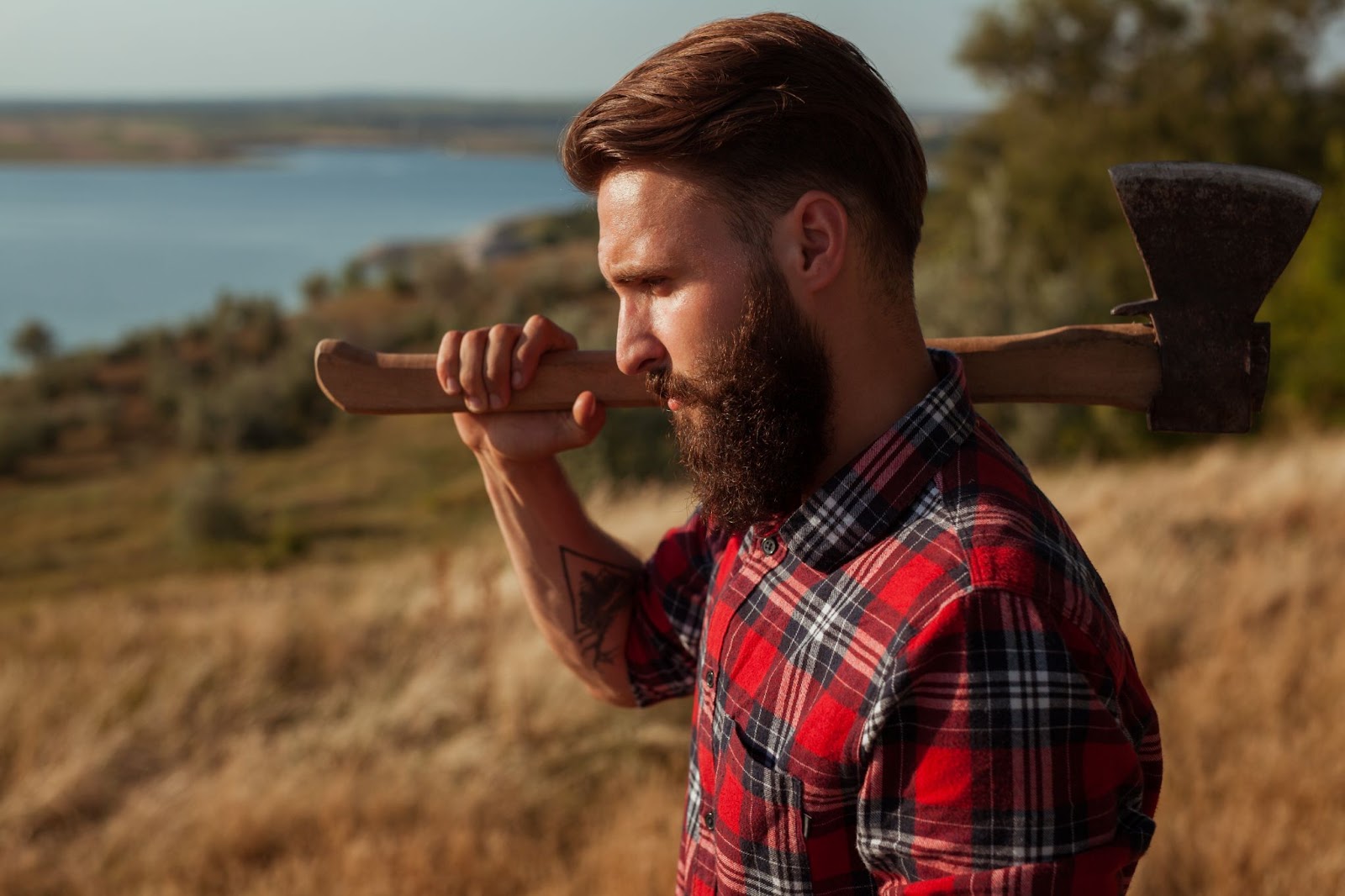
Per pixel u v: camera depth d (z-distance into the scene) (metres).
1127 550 5.14
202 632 4.91
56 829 3.46
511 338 1.11
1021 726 0.71
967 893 0.71
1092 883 0.71
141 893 3.04
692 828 1.01
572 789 3.51
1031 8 23.08
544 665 4.17
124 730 3.88
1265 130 20.88
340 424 32.16
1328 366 14.13
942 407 0.84
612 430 13.08
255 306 51.19
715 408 0.82
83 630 5.07
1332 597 4.39
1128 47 22.95
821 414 0.83
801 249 0.80
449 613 5.07
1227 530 5.82
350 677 4.51
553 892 2.92
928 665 0.73
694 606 1.16
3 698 3.96
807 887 0.82
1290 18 21.45
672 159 0.80
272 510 23.06
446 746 3.76
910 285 0.87
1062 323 15.31
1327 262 14.64
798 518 0.85
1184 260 0.97
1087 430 14.37
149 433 34.47
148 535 22.81
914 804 0.74
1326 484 6.50
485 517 20.33
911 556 0.79
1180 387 0.98
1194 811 2.88
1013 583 0.73
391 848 3.10
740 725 0.87
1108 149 21.42
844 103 0.80
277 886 2.98
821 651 0.81
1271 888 2.51
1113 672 0.75
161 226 149.38
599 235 0.87
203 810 3.39
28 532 23.58
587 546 1.24
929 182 0.88
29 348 53.50
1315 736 3.19
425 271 55.84
